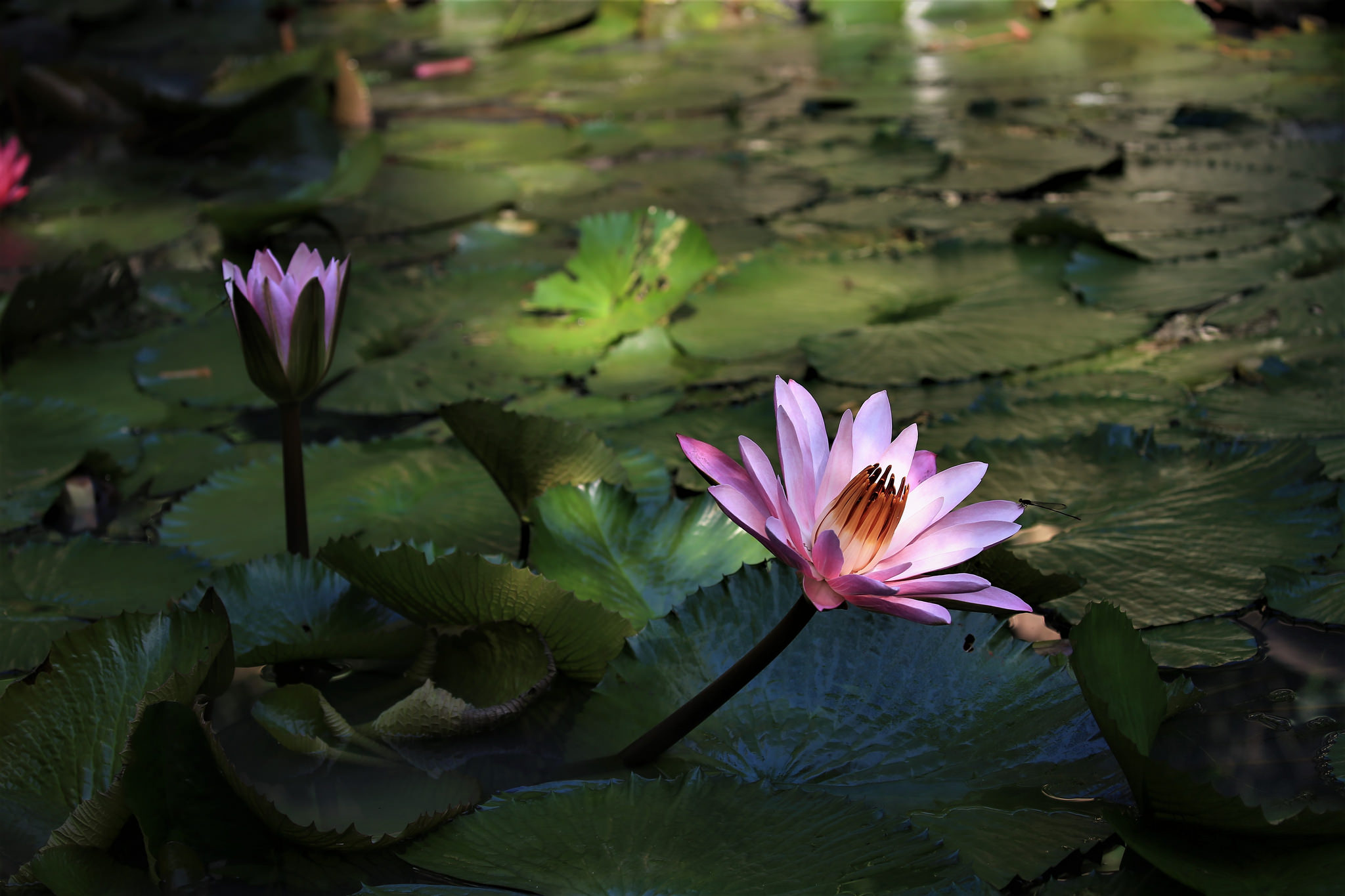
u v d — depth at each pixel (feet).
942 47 17.98
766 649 6.23
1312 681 6.53
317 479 7.22
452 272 8.87
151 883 6.23
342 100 14.28
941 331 7.79
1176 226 8.89
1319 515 6.84
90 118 14.56
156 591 6.84
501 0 22.20
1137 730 6.25
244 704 6.57
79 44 19.70
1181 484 6.97
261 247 9.62
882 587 5.98
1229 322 7.76
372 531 7.02
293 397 6.61
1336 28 17.29
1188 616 6.67
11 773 6.31
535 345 7.93
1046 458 7.09
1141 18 17.79
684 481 7.14
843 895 6.12
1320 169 10.23
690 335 7.90
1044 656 6.51
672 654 6.52
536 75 17.22
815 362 7.65
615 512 6.79
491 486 7.18
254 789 6.18
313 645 6.50
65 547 6.96
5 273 9.06
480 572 6.43
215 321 8.12
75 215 10.66
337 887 6.21
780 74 16.74
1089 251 8.37
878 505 6.07
